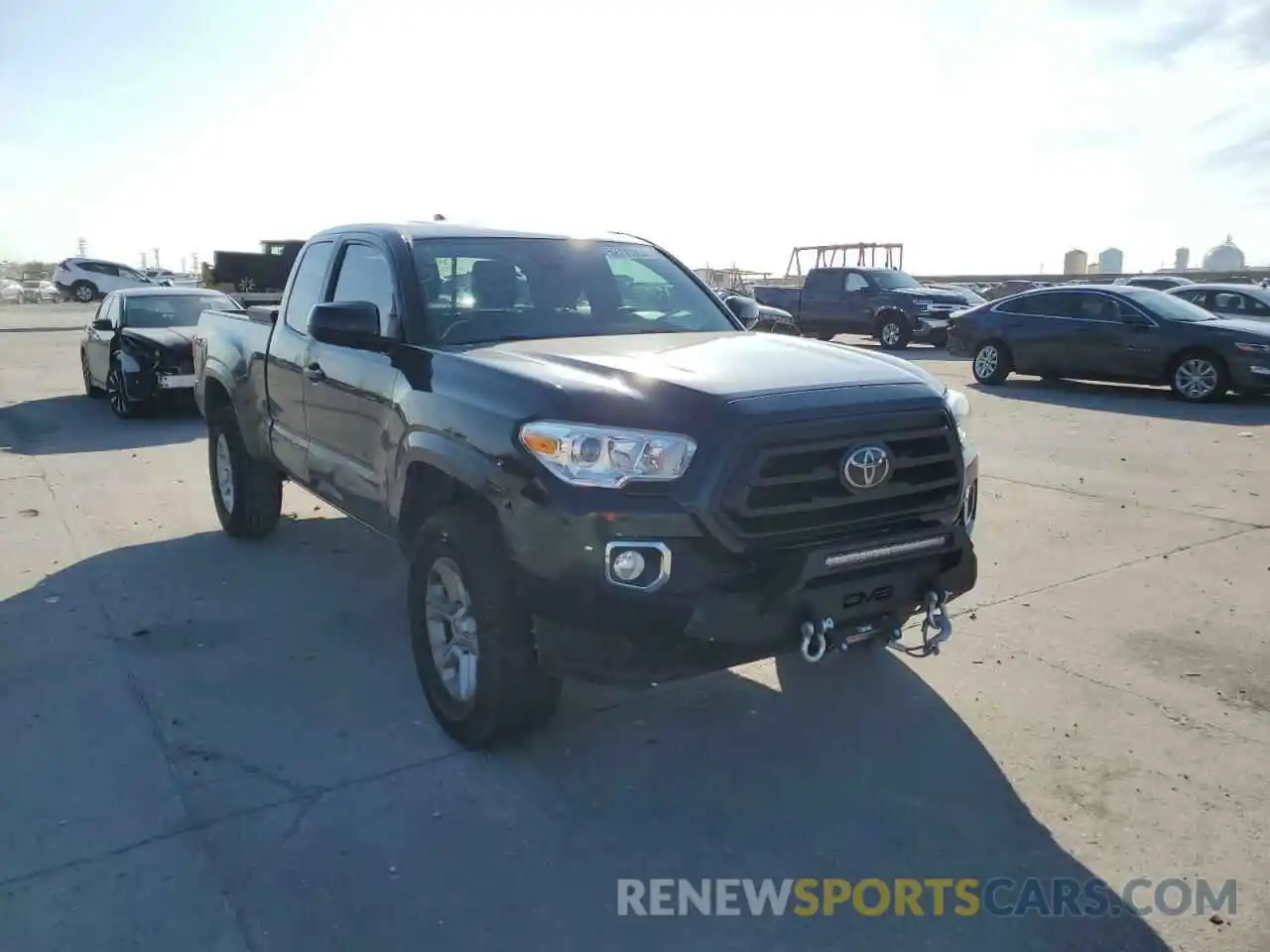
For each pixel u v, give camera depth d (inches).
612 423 130.4
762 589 129.7
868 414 136.8
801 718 166.7
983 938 113.0
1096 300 567.8
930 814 137.5
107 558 259.4
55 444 436.5
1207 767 147.9
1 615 216.7
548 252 200.2
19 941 112.5
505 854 129.0
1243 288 663.8
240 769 150.6
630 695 175.6
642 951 111.1
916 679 179.9
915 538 139.7
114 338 512.4
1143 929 113.9
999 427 443.5
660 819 136.9
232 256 928.3
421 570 159.3
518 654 143.6
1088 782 144.5
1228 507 293.4
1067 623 204.4
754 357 156.9
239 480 263.9
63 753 155.6
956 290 917.8
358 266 201.5
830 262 1513.3
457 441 148.6
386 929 114.6
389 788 144.8
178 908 118.2
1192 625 202.2
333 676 184.1
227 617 215.3
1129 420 460.4
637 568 127.8
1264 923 114.3
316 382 206.7
